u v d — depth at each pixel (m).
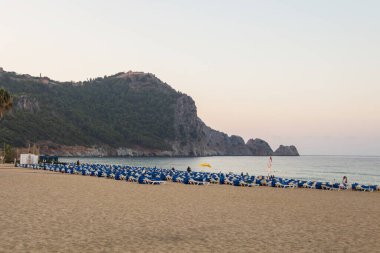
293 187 38.72
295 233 13.91
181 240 12.31
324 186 38.44
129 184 34.75
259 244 12.01
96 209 18.50
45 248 10.65
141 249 10.95
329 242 12.48
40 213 16.73
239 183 37.44
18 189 27.25
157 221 15.70
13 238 11.74
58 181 36.00
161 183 36.22
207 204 21.70
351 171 130.12
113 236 12.55
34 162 71.81
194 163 181.12
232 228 14.62
